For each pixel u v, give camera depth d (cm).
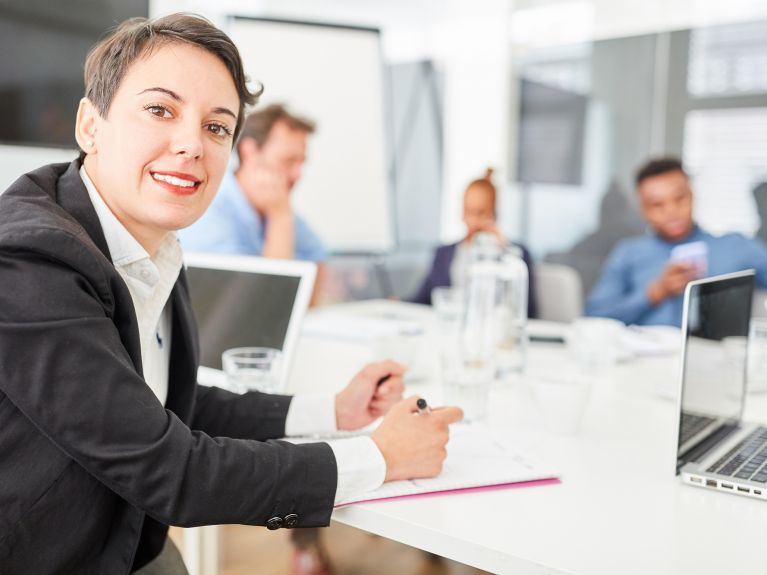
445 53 518
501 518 93
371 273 549
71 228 92
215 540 158
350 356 185
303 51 382
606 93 448
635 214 441
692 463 111
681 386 108
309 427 123
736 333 133
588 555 83
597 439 127
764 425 137
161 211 102
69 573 95
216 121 104
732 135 409
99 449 88
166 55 100
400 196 561
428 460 103
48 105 308
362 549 208
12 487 89
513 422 136
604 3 441
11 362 85
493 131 500
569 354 202
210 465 90
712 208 418
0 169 320
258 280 160
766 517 95
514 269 171
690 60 418
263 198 307
